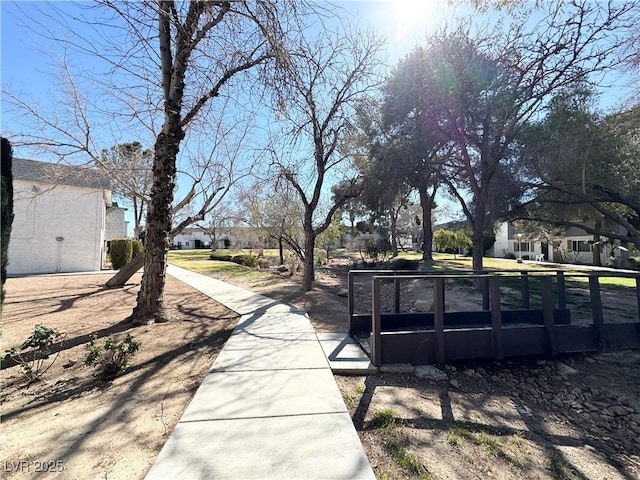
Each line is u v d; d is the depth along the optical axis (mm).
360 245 24578
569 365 4191
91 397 2875
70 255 15484
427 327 5000
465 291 9609
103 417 2529
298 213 15516
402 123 11055
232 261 23578
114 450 2105
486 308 5484
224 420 2443
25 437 2254
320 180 9844
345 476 1864
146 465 1955
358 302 8500
